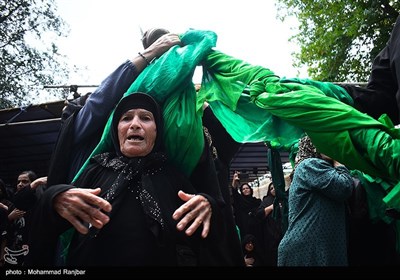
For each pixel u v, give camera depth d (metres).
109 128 1.67
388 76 1.96
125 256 1.36
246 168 7.20
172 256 1.46
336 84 2.05
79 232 1.37
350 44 7.21
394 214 1.69
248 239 3.91
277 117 1.90
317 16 8.06
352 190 1.96
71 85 4.27
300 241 1.93
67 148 1.85
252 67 1.92
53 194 1.28
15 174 6.46
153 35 2.17
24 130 4.77
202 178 1.68
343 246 1.90
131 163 1.47
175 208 1.46
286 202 2.72
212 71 2.02
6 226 3.42
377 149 1.49
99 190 1.32
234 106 1.89
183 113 1.66
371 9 6.44
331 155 1.62
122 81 1.86
